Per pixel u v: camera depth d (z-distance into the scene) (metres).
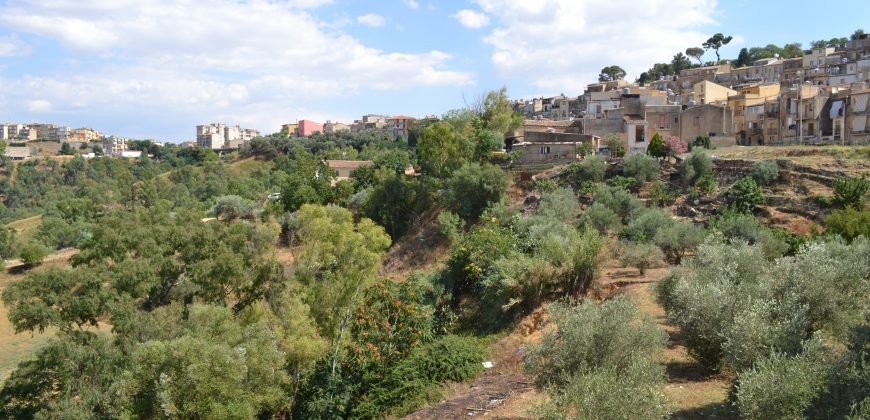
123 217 41.12
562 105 125.75
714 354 16.95
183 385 20.38
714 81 117.56
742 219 35.44
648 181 51.94
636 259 32.31
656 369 13.46
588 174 53.78
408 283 34.34
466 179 54.50
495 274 33.34
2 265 64.69
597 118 75.00
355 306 30.06
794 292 15.91
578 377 13.07
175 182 118.44
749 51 150.12
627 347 15.09
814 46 143.12
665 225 38.09
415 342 26.45
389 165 77.69
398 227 59.12
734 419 13.99
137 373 21.31
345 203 70.25
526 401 18.02
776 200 44.00
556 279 31.09
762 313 14.35
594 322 15.62
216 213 73.06
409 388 23.69
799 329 13.67
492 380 22.27
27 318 27.81
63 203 96.50
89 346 27.11
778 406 10.80
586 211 44.34
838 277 16.38
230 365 20.78
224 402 20.78
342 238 34.94
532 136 68.38
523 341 26.80
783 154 52.47
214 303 31.89
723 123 71.56
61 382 26.00
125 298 28.88
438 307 35.31
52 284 28.58
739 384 12.40
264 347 23.28
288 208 70.19
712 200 46.53
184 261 35.28
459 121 79.12
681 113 73.44
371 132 147.75
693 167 50.28
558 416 12.45
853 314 15.40
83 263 35.12
